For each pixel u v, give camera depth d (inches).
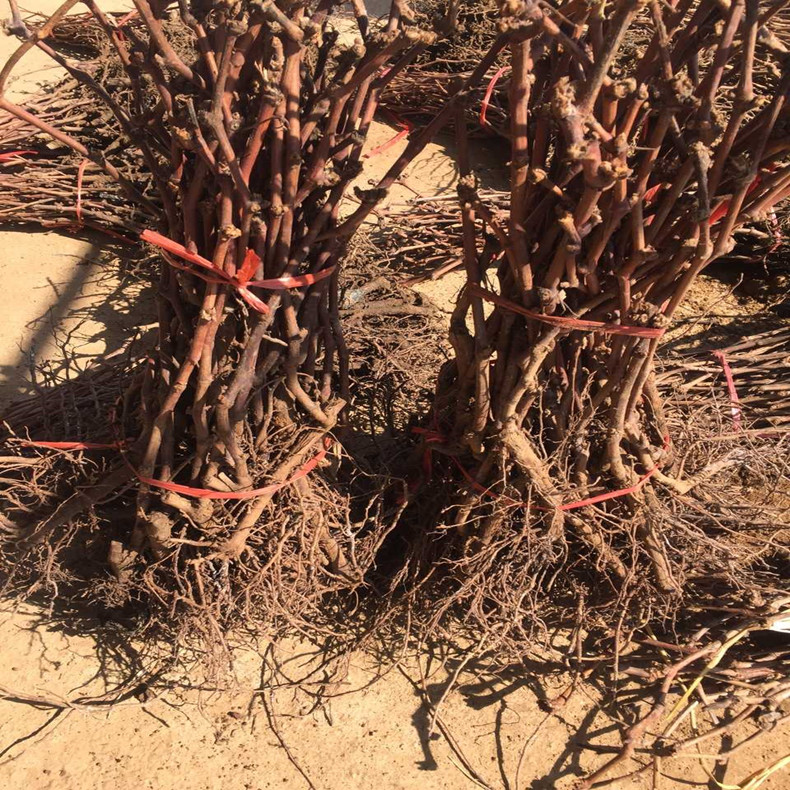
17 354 47.0
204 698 31.3
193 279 27.1
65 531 31.6
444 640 33.6
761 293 58.6
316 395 30.9
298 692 31.6
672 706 31.8
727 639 31.8
